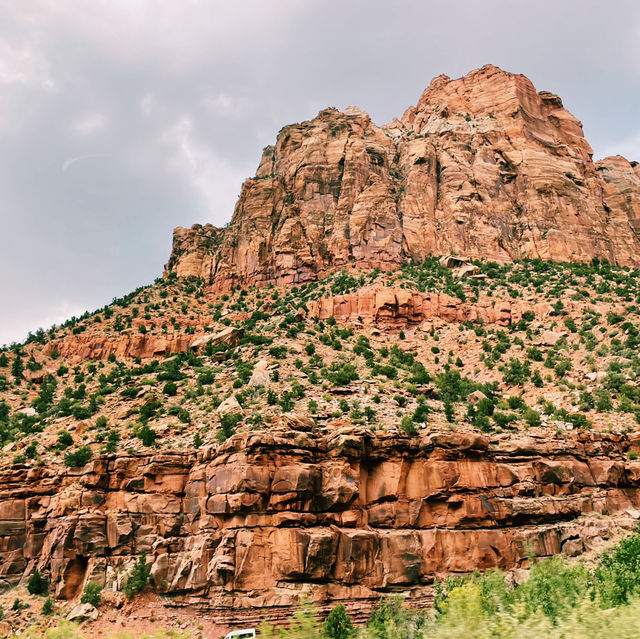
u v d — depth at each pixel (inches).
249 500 2041.1
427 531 2108.8
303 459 2161.7
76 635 1476.4
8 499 2317.9
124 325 4431.6
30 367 4023.1
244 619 1897.1
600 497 2338.8
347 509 2129.7
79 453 2391.7
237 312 4485.7
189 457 2321.6
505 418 2544.3
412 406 2655.0
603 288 4261.8
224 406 2561.5
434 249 5201.8
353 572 1974.7
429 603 1955.0
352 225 5128.0
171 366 3415.4
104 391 3196.4
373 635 1343.5
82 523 2172.7
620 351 3304.6
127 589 2026.3
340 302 4244.6
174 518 2222.0
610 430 2571.4
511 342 3799.2
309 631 727.7
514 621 653.9
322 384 2854.3
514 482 2266.2
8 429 3021.7
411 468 2225.6
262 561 1983.3
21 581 2187.5
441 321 4136.3
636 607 612.7
